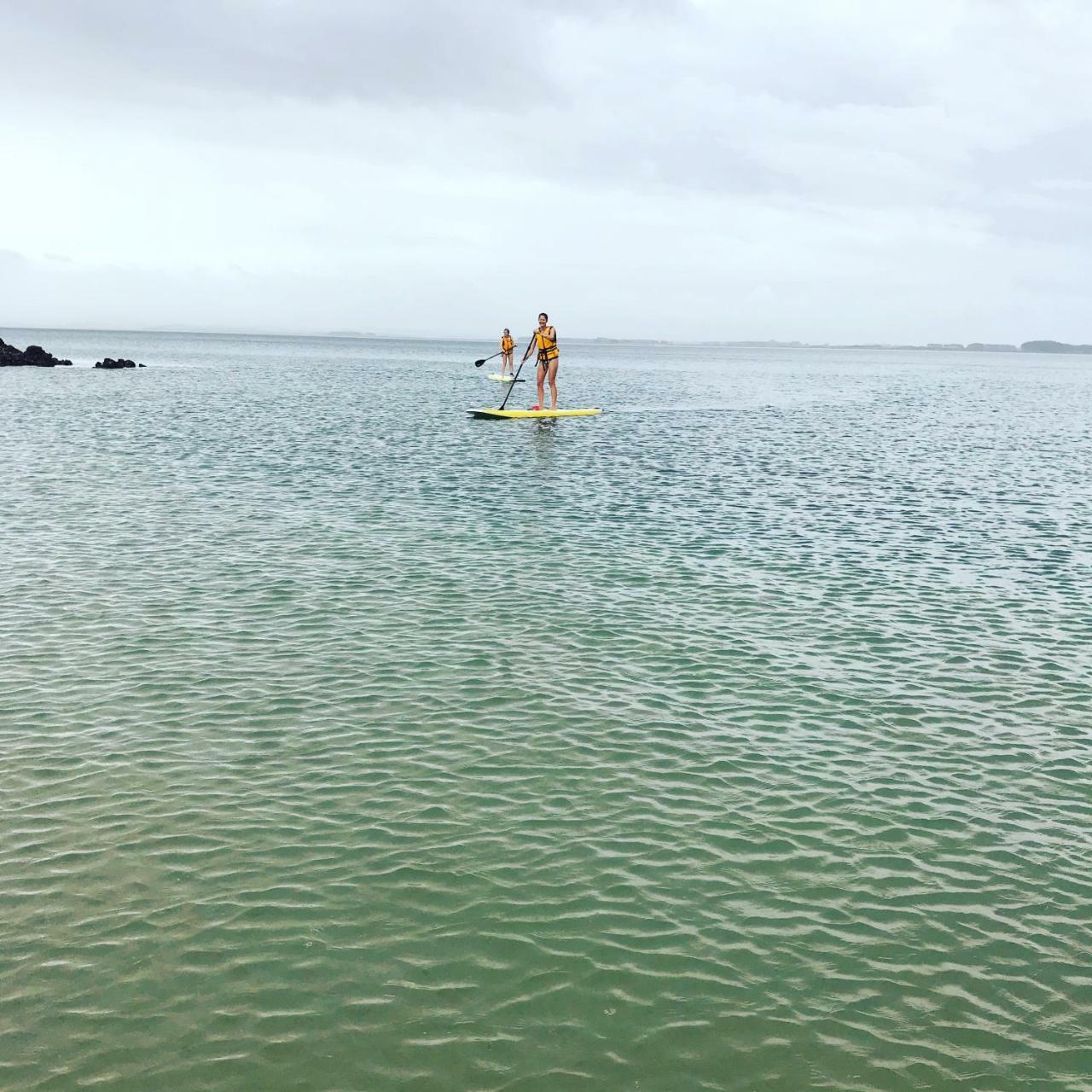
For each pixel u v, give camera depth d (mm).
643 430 39469
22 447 29750
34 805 8242
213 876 7312
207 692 10719
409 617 13469
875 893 7363
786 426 44875
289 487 23469
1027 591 15680
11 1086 5344
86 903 6957
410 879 7348
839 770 9344
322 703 10500
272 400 53000
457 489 23688
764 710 10680
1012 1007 6199
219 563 16047
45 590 14219
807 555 17688
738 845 7961
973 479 27875
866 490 25391
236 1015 5918
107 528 18422
